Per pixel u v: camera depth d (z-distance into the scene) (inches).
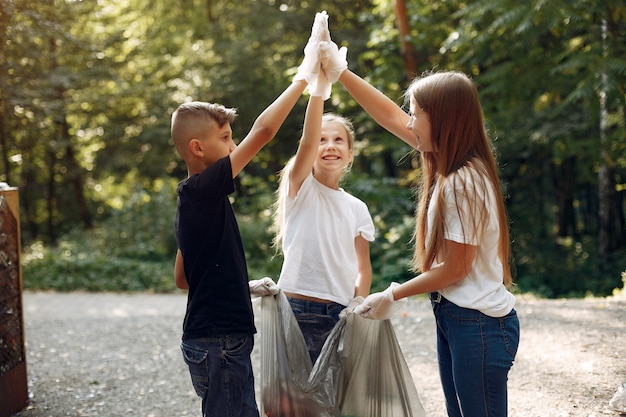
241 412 90.0
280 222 115.6
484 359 83.4
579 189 636.7
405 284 87.2
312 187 108.3
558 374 152.6
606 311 217.2
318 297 105.7
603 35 323.9
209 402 90.0
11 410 147.4
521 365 162.1
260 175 749.3
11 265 149.0
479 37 354.3
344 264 107.7
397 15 422.9
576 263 419.5
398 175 639.1
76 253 466.0
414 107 88.5
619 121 336.2
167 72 671.1
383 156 607.5
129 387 169.8
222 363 89.5
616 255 420.5
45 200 714.8
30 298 366.9
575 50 347.6
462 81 86.2
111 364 195.5
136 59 641.6
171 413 148.6
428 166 90.9
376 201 427.5
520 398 138.6
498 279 85.8
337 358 99.8
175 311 306.0
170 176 720.3
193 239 90.1
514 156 483.2
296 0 588.4
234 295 90.5
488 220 82.4
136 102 628.7
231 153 89.6
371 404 100.3
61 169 649.6
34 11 402.6
